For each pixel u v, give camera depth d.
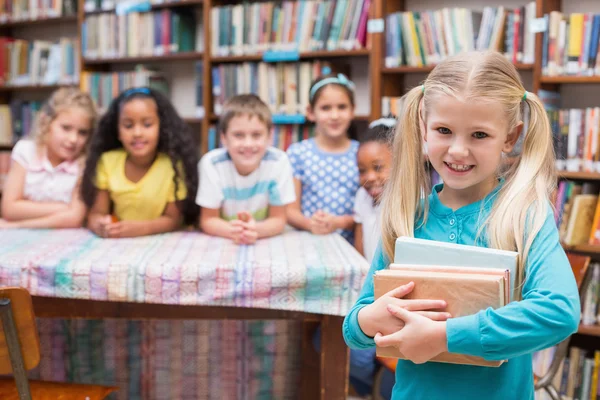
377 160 2.22
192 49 3.60
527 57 2.67
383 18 2.96
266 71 3.20
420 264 0.94
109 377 1.95
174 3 3.45
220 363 1.94
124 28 3.60
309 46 3.11
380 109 2.96
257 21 3.20
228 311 1.55
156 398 1.95
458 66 0.92
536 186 0.93
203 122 3.35
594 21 2.52
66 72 3.86
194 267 1.51
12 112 4.00
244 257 1.63
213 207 2.01
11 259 1.58
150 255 1.64
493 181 1.01
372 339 0.95
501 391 0.94
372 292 1.05
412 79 3.15
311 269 1.51
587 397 2.54
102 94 3.68
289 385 1.94
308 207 2.54
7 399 1.46
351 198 2.52
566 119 2.57
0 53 4.05
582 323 2.55
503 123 0.90
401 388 1.01
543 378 1.85
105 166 2.02
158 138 2.00
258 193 2.05
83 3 3.72
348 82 2.60
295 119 3.11
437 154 0.92
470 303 0.86
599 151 2.52
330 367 1.55
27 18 3.93
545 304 0.79
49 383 1.58
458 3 3.07
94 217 2.04
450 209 1.02
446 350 0.84
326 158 2.55
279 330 1.93
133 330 1.94
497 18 2.71
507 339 0.79
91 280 1.53
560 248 0.87
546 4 2.64
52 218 2.09
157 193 2.00
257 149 1.96
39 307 1.57
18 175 2.23
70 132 2.22
